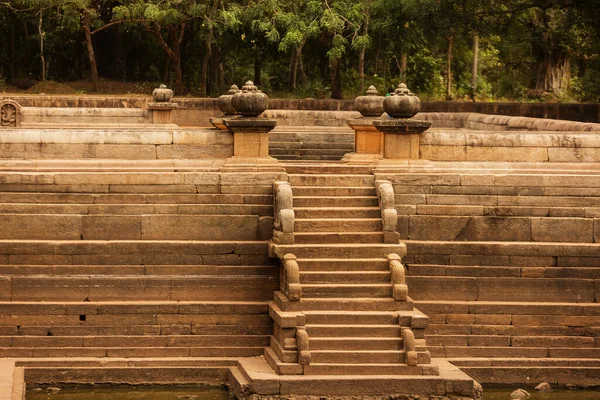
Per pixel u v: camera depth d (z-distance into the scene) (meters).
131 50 51.06
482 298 18.53
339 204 18.70
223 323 17.78
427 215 18.95
